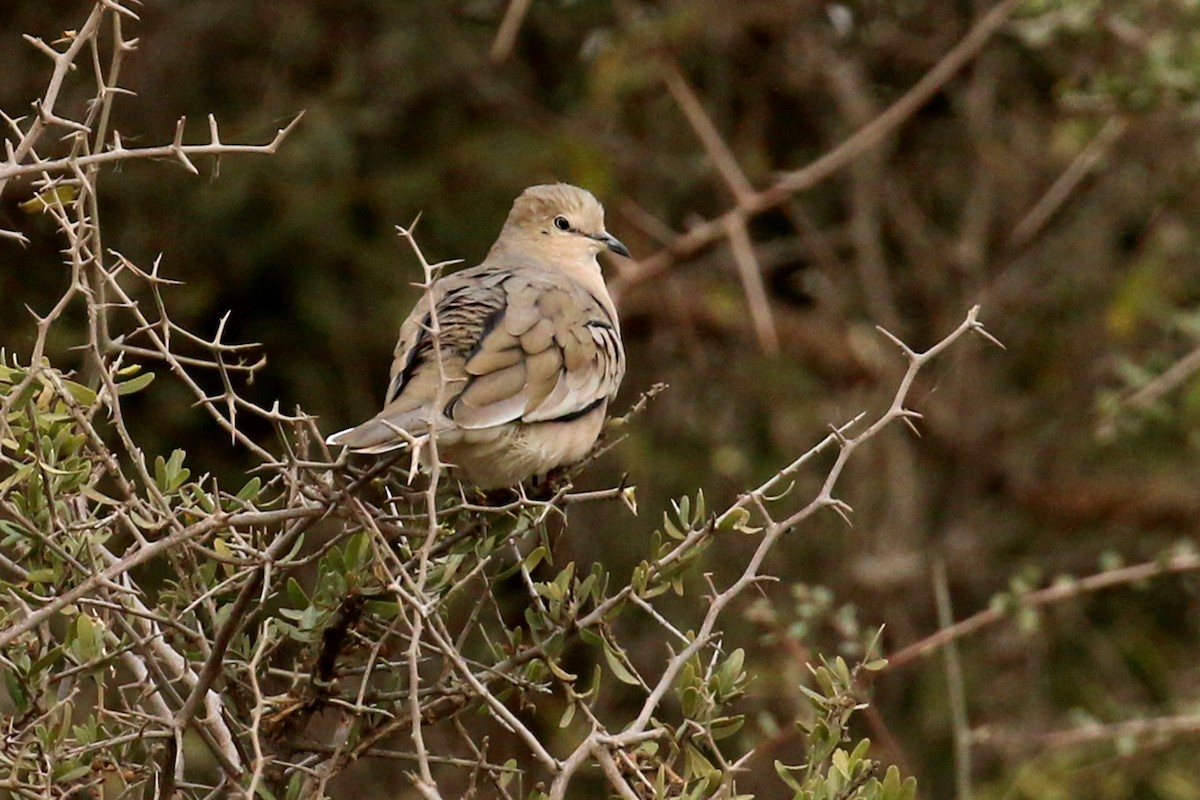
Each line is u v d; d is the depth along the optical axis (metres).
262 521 6.04
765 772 13.16
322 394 14.77
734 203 16.31
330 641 6.54
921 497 15.58
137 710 6.62
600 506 14.57
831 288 16.25
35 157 6.54
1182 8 13.43
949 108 17.28
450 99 15.88
